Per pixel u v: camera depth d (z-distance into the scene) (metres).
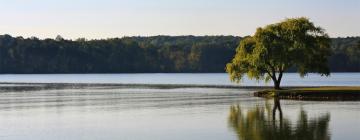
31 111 82.81
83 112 80.75
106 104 94.31
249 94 118.56
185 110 81.75
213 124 65.50
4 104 95.69
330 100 96.50
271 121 67.62
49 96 118.19
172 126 64.31
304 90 105.62
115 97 113.12
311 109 80.25
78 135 58.72
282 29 113.31
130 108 86.06
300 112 76.62
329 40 114.44
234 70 114.38
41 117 74.75
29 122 69.38
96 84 187.38
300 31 112.38
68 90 145.62
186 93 125.75
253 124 65.12
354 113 74.19
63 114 78.25
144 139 56.00
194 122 67.56
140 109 84.25
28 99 108.19
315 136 56.22
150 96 115.25
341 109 79.56
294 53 111.19
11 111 82.94
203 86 166.50
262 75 114.94
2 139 56.62
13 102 100.19
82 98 110.75
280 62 111.38
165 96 114.62
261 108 83.06
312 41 112.75
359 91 101.31
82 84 188.25
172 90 142.00
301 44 112.62
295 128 61.53
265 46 110.88
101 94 125.12
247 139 55.19
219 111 79.62
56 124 67.25
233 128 62.19
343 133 57.69
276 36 113.06
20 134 59.59
